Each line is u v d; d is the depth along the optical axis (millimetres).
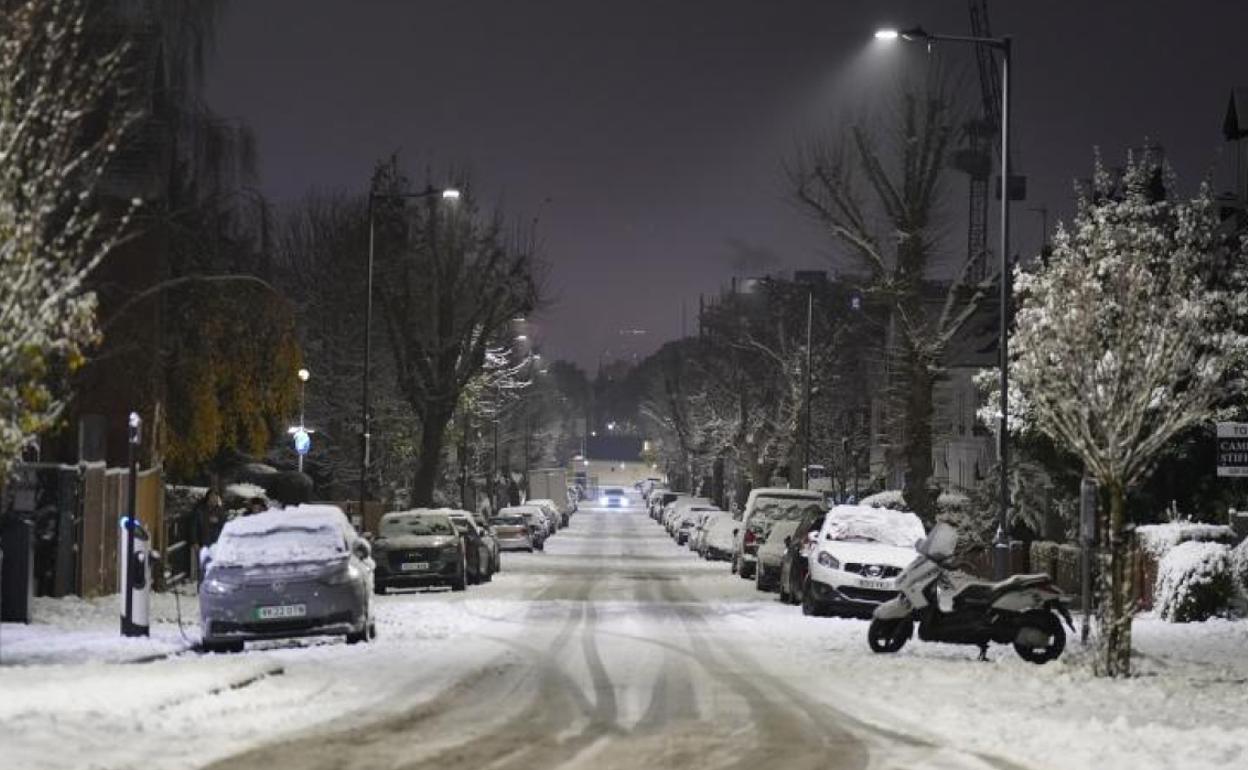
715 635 25953
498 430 100250
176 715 14117
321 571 23438
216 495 36438
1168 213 33250
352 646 23172
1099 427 19688
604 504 158625
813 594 30531
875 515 32375
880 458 87750
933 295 68812
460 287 63469
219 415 39031
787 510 48250
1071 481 38000
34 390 14945
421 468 63406
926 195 47469
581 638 25031
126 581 23250
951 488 53406
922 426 47562
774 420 90562
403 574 38156
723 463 110875
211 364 37500
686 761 12594
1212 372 20172
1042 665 20797
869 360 91375
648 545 82188
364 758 12430
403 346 63875
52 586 28062
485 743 13406
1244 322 31969
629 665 20672
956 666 20797
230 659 19094
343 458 67188
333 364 67562
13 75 16109
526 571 53719
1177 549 29891
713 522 64312
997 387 37750
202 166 32938
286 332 39281
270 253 39031
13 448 15023
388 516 40188
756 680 18984
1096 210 32750
